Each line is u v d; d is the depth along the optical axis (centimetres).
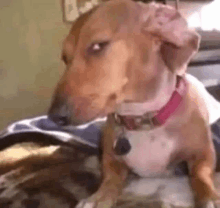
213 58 214
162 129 102
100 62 89
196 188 90
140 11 95
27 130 145
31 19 243
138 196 93
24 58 242
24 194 97
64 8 251
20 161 123
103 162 110
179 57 95
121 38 90
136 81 94
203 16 227
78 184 103
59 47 254
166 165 106
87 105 90
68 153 130
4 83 237
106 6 95
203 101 115
